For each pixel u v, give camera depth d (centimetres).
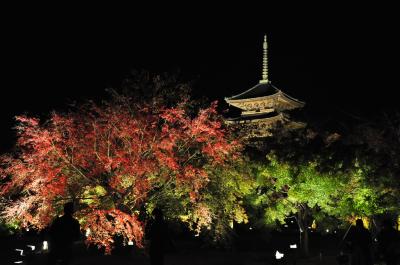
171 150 2267
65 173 2278
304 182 2602
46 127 2291
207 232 2856
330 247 3547
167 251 1456
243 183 2627
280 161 2638
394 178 2455
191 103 2545
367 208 2503
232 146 2447
